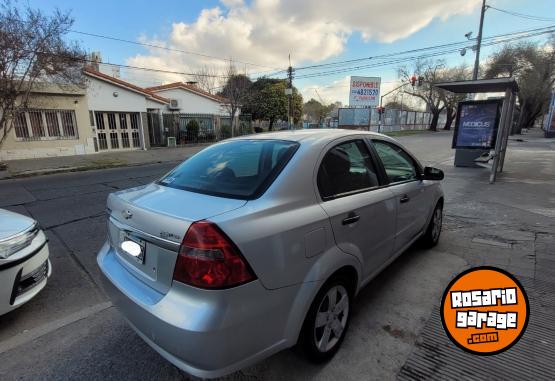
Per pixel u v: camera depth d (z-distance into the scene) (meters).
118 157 15.03
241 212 1.73
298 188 2.01
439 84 8.20
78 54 12.33
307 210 1.98
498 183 8.04
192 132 21.61
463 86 8.20
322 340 2.14
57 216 5.68
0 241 2.47
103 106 16.62
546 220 5.08
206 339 1.53
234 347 1.60
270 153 2.28
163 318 1.63
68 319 2.71
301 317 1.89
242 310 1.61
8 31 10.45
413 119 49.88
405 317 2.67
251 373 2.10
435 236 4.10
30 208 6.26
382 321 2.62
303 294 1.89
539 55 33.81
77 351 2.32
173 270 1.67
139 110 18.12
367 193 2.56
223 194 1.99
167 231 1.69
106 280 2.15
